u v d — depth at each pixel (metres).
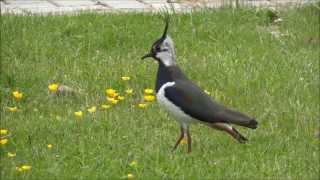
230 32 16.11
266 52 15.15
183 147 11.13
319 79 13.82
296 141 11.41
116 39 15.51
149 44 15.41
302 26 16.69
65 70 13.96
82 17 16.50
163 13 17.02
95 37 15.50
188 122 10.55
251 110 12.57
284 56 14.96
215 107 10.34
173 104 10.41
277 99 12.99
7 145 11.03
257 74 13.92
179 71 10.64
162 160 10.62
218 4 18.41
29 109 12.48
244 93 13.16
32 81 13.45
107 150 10.91
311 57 14.97
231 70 14.06
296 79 13.78
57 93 13.00
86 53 14.91
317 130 11.75
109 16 16.64
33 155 10.70
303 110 12.50
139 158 10.66
